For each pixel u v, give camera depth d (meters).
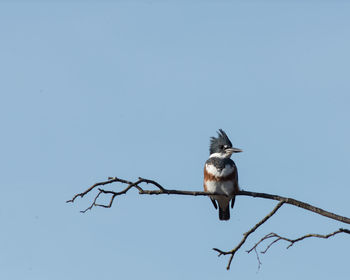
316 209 8.54
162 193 9.13
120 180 8.77
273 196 9.06
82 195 8.70
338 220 8.35
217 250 8.55
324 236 8.04
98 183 8.71
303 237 8.20
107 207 8.70
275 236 8.33
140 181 8.89
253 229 8.62
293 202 8.73
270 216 8.66
